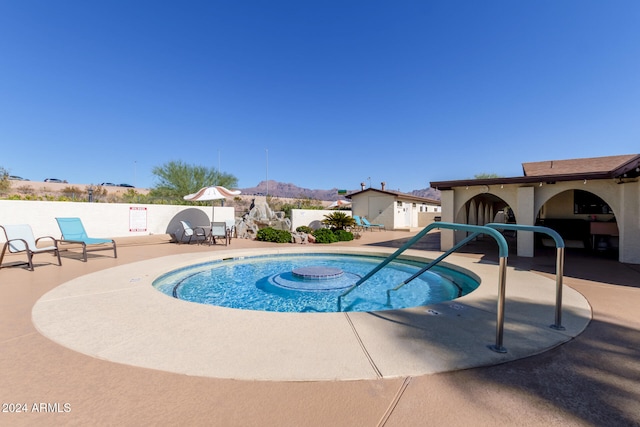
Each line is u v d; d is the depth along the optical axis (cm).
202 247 1157
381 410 203
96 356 278
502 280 290
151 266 735
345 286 690
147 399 213
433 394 221
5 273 659
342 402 212
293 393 222
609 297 491
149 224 1523
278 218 1886
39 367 258
